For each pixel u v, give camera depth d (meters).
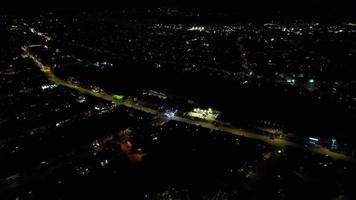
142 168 108.25
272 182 99.19
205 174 104.25
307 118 142.75
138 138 127.19
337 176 101.69
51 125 144.50
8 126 144.38
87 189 99.94
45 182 104.56
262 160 111.38
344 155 113.75
